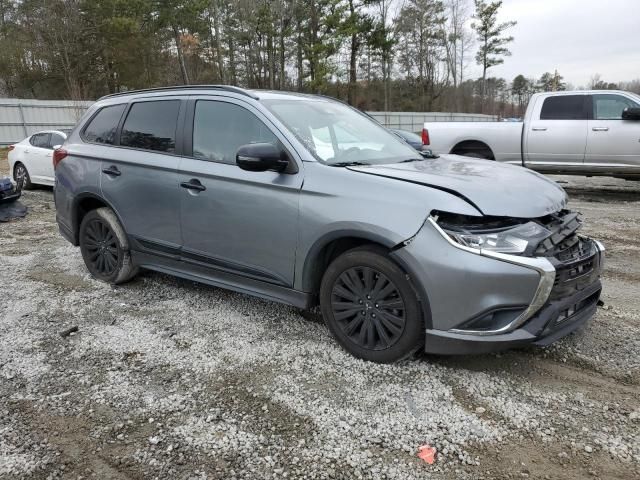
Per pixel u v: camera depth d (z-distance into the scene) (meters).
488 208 2.80
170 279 5.02
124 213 4.46
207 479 2.27
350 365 3.21
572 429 2.56
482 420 2.64
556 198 3.17
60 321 4.02
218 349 3.48
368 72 49.47
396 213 2.92
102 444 2.52
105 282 4.89
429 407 2.76
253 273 3.66
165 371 3.20
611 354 3.31
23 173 11.27
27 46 36.69
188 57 43.78
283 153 3.42
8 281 5.05
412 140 11.53
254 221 3.53
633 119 8.53
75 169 4.84
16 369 3.26
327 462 2.36
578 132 8.95
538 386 2.95
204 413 2.75
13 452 2.47
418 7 54.16
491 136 9.70
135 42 36.91
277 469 2.32
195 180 3.85
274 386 3.00
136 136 4.41
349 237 3.16
